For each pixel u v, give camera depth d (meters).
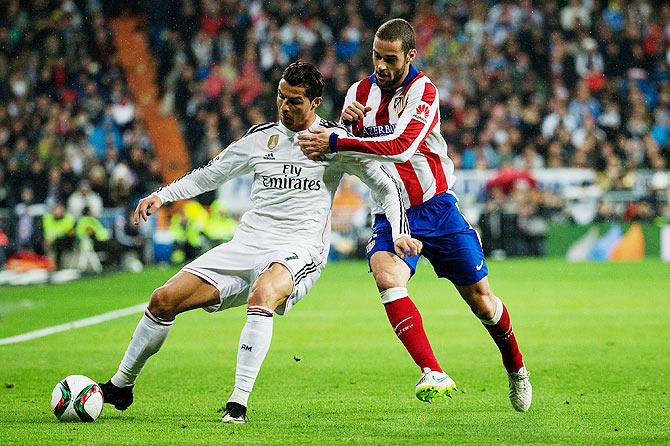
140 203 20.17
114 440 17.30
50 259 64.81
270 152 20.05
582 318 39.12
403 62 20.33
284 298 19.36
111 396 20.23
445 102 80.94
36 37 86.44
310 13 87.19
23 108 83.25
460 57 84.88
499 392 23.59
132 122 81.75
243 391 19.11
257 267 19.80
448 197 21.14
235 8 88.00
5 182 74.56
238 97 84.00
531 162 75.88
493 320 20.88
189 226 70.88
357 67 84.25
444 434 18.12
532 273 59.88
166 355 30.16
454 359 29.16
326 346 32.03
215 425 18.94
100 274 63.84
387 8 88.06
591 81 84.25
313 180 19.95
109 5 91.38
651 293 48.25
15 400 22.48
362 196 72.19
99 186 70.12
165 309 19.56
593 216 73.31
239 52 85.94
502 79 82.81
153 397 22.88
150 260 71.12
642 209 72.75
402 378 25.80
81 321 39.44
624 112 82.00
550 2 87.12
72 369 27.66
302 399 22.61
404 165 20.95
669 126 82.81
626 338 33.44
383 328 36.56
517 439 17.64
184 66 84.94
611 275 58.19
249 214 20.25
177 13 88.38
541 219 72.81
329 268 65.94
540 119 81.38
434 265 21.22
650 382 24.88
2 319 40.34
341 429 18.61
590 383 24.80
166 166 83.81
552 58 84.75
